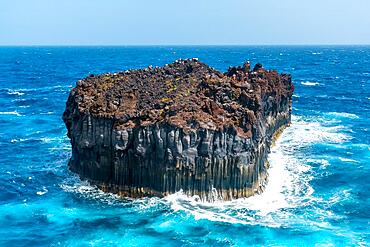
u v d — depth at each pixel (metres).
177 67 62.00
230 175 43.34
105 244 36.38
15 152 62.94
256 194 45.53
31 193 47.09
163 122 41.97
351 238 37.56
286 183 49.97
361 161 58.72
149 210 41.69
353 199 45.91
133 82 53.38
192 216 40.56
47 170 54.09
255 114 46.97
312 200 45.41
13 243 36.72
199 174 42.53
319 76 178.75
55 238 37.50
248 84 50.44
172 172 42.56
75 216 41.28
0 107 103.94
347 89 135.88
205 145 41.69
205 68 62.03
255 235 37.72
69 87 142.75
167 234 37.78
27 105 106.88
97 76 57.38
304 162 57.88
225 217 40.66
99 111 45.50
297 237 37.53
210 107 44.31
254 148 44.28
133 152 43.53
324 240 37.12
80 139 47.00
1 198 46.12
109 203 43.50
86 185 47.66
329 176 52.66
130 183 44.59
